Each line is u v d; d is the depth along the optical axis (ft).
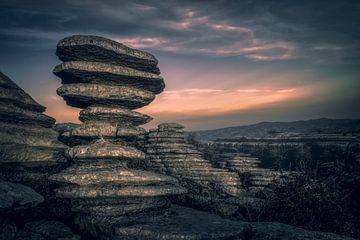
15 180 22.34
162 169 38.75
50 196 22.35
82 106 24.02
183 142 45.62
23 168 23.54
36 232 18.19
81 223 19.40
